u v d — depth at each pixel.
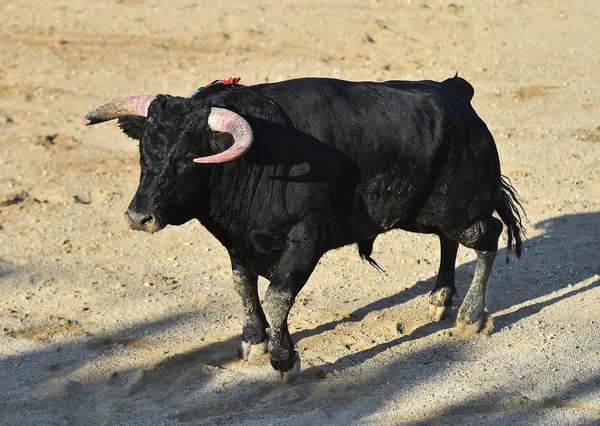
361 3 39.97
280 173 13.18
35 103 30.88
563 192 23.02
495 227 15.77
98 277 18.86
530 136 27.09
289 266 13.38
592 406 13.19
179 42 36.38
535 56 34.19
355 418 13.04
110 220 22.14
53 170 25.41
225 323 16.66
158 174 12.62
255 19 38.53
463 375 14.19
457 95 15.27
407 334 15.90
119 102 13.36
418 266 19.02
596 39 35.88
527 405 13.29
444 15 38.44
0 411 13.81
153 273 19.08
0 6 41.66
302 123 13.45
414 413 13.13
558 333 15.61
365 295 17.64
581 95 30.44
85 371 14.94
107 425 13.18
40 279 18.80
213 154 12.72
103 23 39.06
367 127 13.85
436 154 14.39
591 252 19.17
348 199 13.94
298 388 13.90
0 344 15.98
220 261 19.67
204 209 13.29
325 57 34.12
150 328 16.55
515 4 39.72
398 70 32.75
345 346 15.43
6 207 22.88
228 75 32.62
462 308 15.62
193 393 14.02
